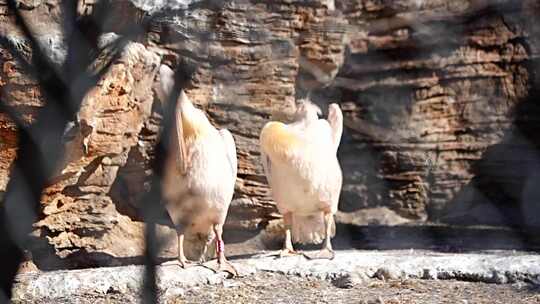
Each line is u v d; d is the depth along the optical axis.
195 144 9.32
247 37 12.55
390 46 16.53
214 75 12.25
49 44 8.52
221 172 9.43
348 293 8.80
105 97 10.34
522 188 16.33
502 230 14.62
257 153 12.70
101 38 6.64
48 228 10.57
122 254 11.21
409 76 16.62
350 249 12.39
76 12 5.23
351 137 16.61
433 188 16.53
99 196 11.04
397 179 16.52
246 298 8.52
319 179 9.95
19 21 5.43
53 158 5.06
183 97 9.28
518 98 16.59
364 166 16.62
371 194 16.58
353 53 16.36
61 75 5.08
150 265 4.89
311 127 10.21
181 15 10.20
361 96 16.56
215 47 12.08
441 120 16.67
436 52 16.66
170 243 11.14
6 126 8.99
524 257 9.82
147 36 10.65
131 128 10.92
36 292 8.73
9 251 5.12
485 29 16.67
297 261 9.93
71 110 5.07
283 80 13.00
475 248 12.47
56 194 10.47
